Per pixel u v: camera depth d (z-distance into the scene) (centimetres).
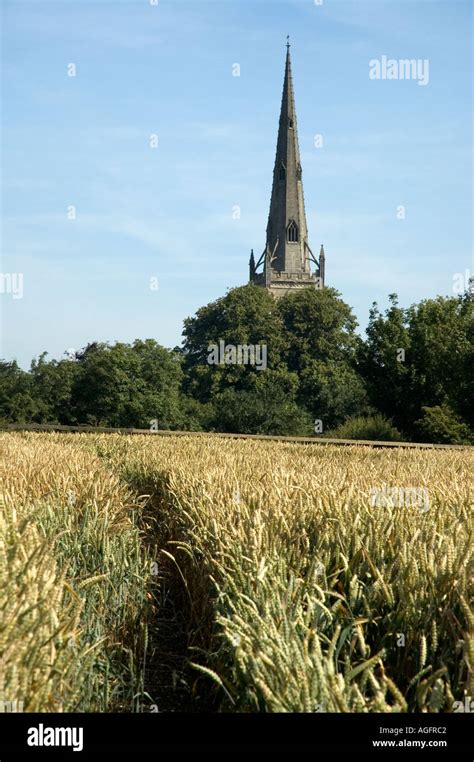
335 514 688
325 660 370
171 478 1129
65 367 5650
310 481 961
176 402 5909
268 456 1808
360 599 525
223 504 781
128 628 669
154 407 5725
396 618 493
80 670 434
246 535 631
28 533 511
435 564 530
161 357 5978
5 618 373
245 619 455
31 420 5406
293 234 14500
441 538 580
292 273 14250
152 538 1042
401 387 5525
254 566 541
